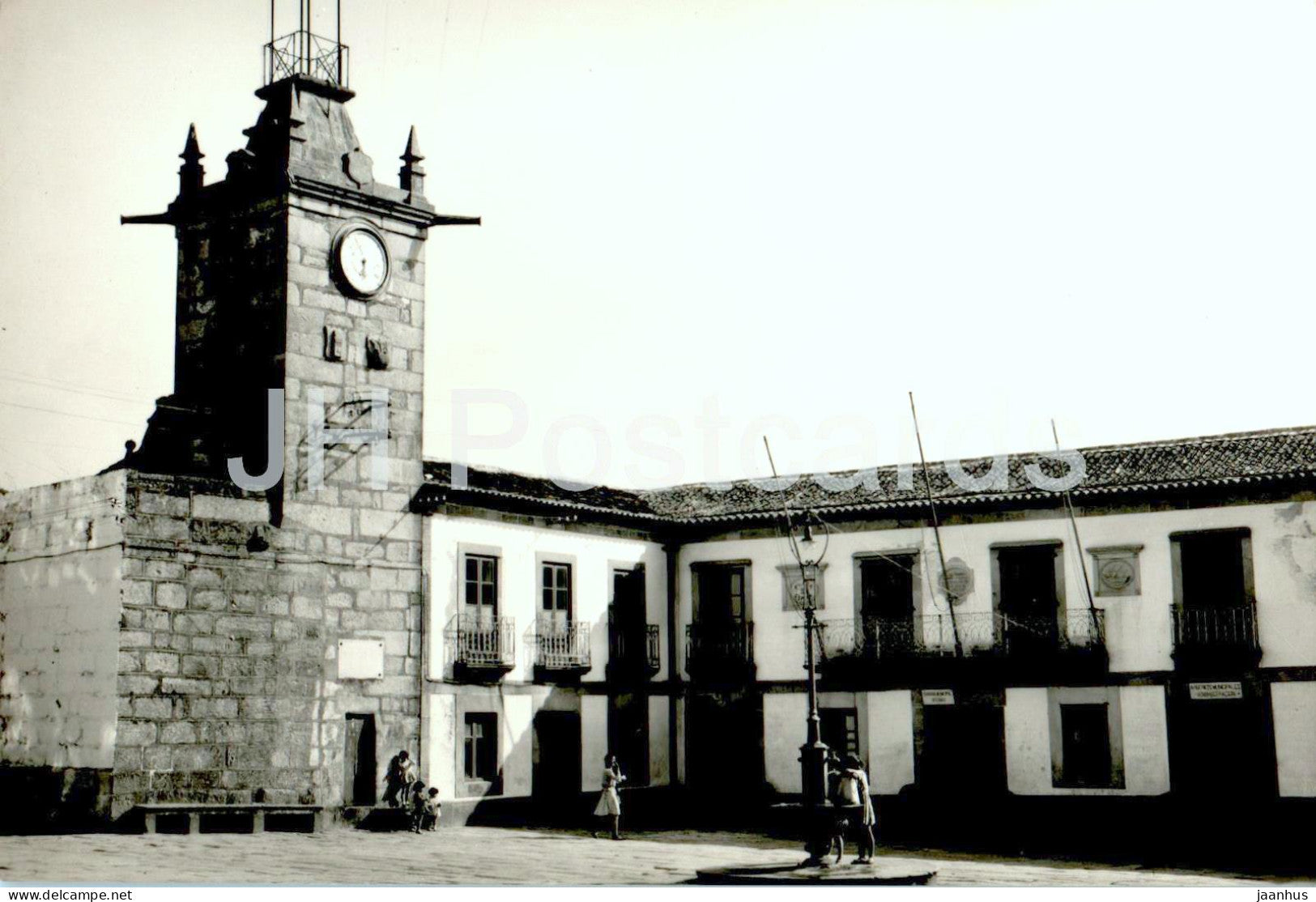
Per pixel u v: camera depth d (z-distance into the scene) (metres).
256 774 21.75
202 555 21.55
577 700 26.73
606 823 26.00
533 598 26.28
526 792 25.53
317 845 20.09
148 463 23.28
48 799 21.12
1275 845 22.75
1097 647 24.61
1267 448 25.34
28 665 21.97
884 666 26.45
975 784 25.73
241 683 21.75
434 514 24.72
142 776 20.52
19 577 22.48
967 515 26.44
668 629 29.05
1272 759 23.34
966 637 26.08
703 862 19.41
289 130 23.52
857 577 27.27
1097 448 27.31
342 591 23.22
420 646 24.19
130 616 20.64
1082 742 24.98
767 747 27.75
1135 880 18.48
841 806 18.11
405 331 24.91
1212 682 23.89
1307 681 23.23
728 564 28.64
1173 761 24.09
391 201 24.70
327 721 22.73
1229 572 24.22
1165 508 24.75
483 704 25.00
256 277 23.58
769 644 28.02
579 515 27.09
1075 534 24.28
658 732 28.45
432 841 21.31
